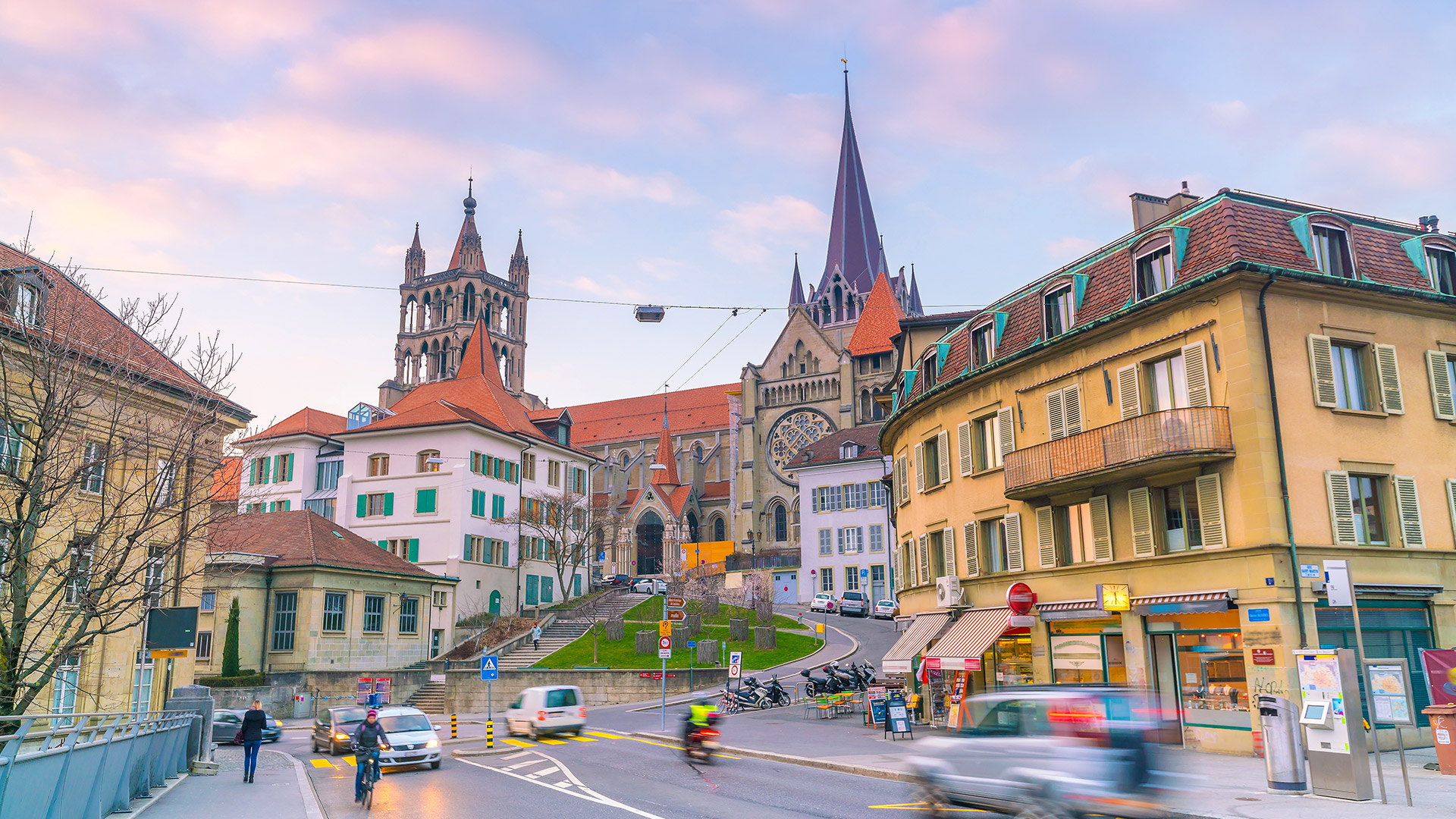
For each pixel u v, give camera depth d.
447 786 21.25
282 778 23.59
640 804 17.03
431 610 60.69
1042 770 12.26
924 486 34.69
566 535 80.19
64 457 22.27
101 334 24.09
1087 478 25.25
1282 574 21.38
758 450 114.81
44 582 26.55
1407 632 22.77
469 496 69.25
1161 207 30.66
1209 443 22.52
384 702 43.28
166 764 22.38
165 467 22.72
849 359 110.69
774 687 42.56
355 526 70.56
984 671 30.53
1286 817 13.56
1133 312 24.91
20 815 11.16
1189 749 23.09
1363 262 24.30
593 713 44.47
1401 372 24.14
